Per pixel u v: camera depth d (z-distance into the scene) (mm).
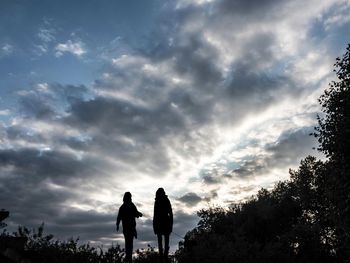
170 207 12562
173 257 22359
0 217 8031
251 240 26188
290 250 24562
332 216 26125
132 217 12484
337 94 26531
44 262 8273
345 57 26922
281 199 31250
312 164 33031
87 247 14711
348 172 24438
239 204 29047
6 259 7266
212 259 21797
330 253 25844
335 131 25625
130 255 12242
